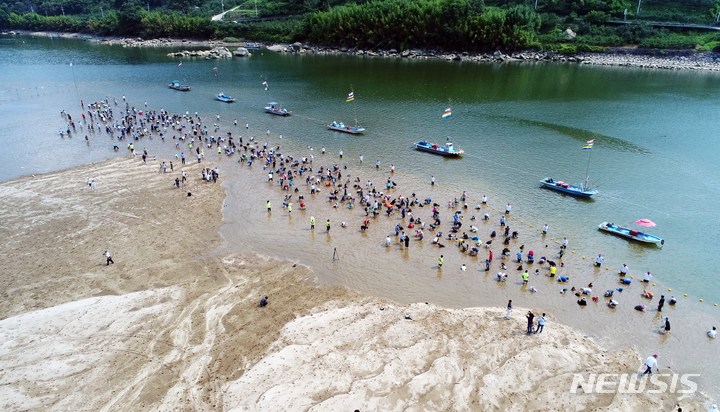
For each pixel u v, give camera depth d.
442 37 196.12
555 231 57.12
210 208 62.47
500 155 82.00
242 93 130.62
